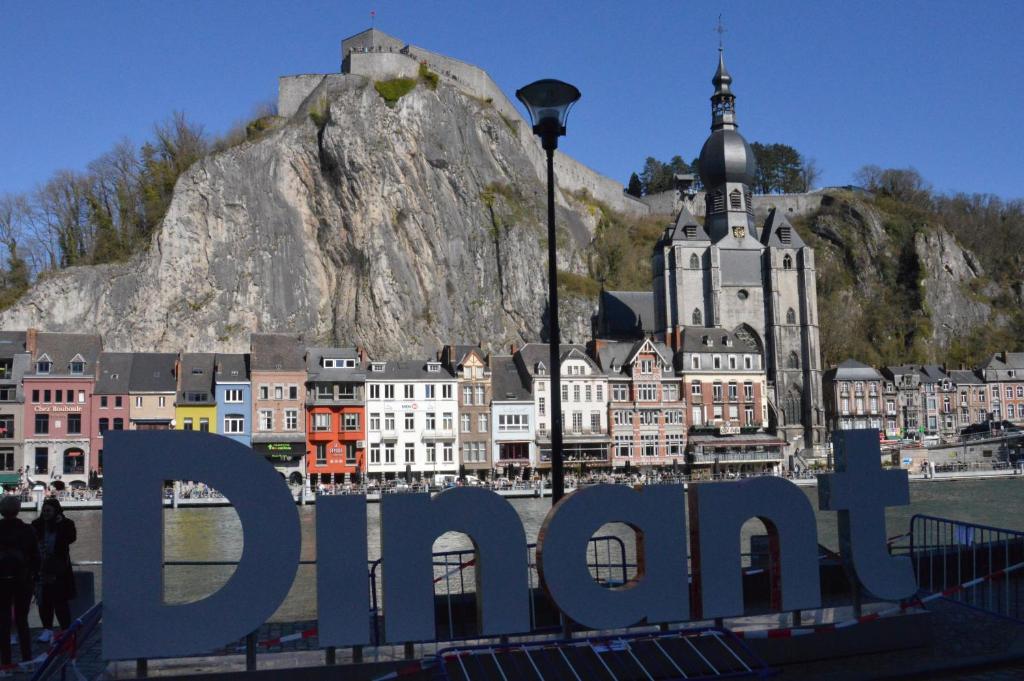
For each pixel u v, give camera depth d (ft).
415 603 50.08
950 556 79.00
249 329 456.04
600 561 126.21
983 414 477.77
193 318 446.19
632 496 53.06
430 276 483.51
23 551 55.77
